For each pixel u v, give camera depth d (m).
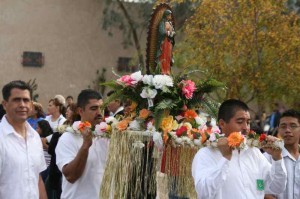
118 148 6.76
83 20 34.31
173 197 6.76
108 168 6.73
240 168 5.52
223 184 5.43
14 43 33.59
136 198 6.82
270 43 17.03
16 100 6.06
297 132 6.99
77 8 34.25
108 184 6.72
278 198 6.86
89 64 34.38
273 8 17.02
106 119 6.96
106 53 34.47
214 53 17.31
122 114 8.13
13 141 6.02
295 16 17.56
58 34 34.06
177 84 6.99
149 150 6.83
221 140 5.30
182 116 6.92
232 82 17.03
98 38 34.47
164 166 6.73
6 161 5.94
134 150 6.79
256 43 17.03
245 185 5.47
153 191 6.82
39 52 33.81
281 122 7.07
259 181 5.58
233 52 17.14
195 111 7.14
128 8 32.91
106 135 6.84
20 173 5.98
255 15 17.03
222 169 5.25
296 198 6.85
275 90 17.14
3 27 33.47
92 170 6.84
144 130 6.85
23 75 33.66
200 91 7.13
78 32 34.25
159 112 6.78
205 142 6.19
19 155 6.00
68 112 10.36
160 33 7.41
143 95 6.84
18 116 6.05
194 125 6.79
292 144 7.01
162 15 7.49
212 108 7.11
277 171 5.62
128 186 6.78
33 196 6.06
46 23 33.94
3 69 33.44
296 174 6.88
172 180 6.74
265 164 5.70
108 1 33.03
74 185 6.79
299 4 26.19
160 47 7.41
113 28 34.44
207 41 17.45
